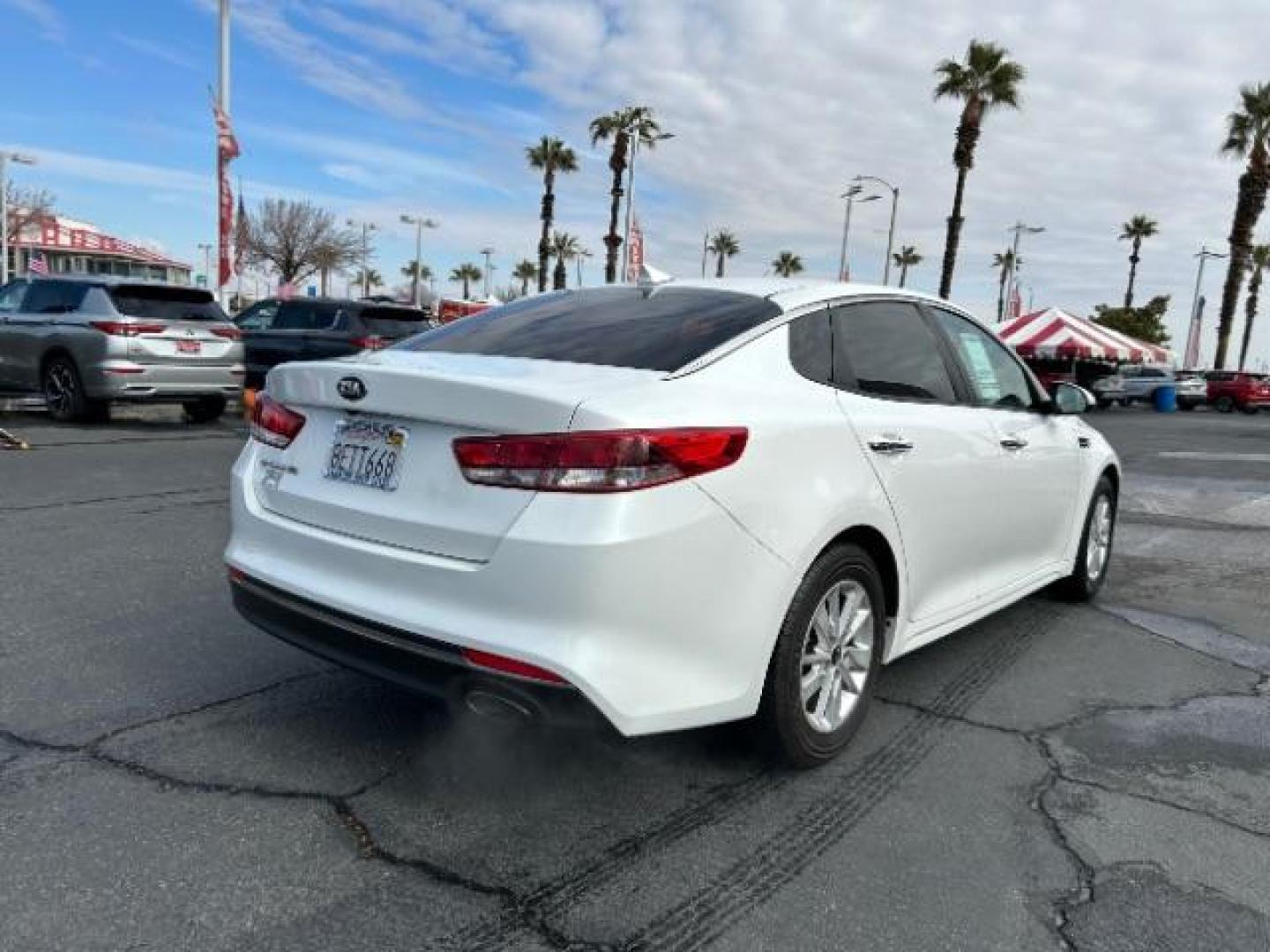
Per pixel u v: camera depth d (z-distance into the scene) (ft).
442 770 10.56
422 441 9.43
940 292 119.24
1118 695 13.65
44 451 31.76
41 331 39.40
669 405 9.15
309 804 9.77
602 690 8.47
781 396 10.35
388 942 7.72
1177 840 9.70
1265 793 10.75
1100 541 18.84
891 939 8.00
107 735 11.10
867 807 10.14
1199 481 37.47
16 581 16.88
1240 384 126.62
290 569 10.15
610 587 8.46
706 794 10.26
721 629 9.21
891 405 11.82
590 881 8.64
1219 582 20.49
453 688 8.90
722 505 9.09
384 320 51.31
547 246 156.35
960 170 115.34
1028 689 13.76
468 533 8.84
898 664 14.67
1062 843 9.58
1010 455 14.15
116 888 8.27
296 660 13.61
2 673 12.76
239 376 41.39
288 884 8.41
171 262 209.56
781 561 9.62
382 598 9.30
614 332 11.05
